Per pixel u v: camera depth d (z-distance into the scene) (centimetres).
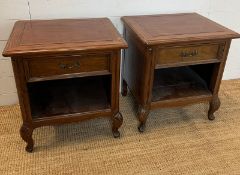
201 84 162
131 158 137
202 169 132
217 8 182
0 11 147
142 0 166
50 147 142
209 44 137
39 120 132
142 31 137
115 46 120
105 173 128
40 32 131
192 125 162
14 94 173
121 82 187
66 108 138
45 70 119
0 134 150
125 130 156
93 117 140
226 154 141
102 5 161
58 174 127
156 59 133
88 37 127
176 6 174
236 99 188
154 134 154
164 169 131
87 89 152
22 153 138
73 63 121
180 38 130
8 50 110
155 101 148
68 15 158
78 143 146
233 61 207
